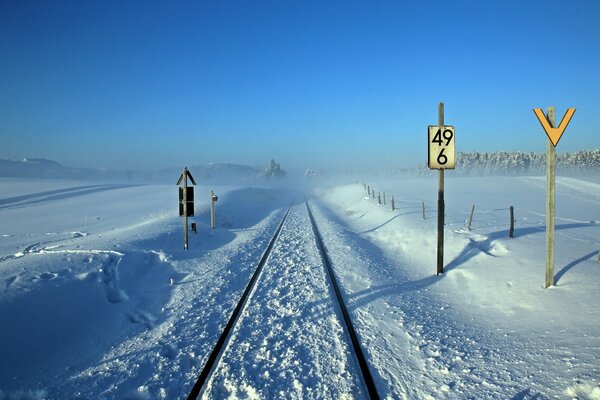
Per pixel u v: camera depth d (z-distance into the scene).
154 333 6.80
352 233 19.17
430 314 7.37
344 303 8.09
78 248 11.51
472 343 5.93
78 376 5.31
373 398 4.46
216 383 4.89
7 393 4.71
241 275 10.65
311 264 11.72
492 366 5.14
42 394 4.79
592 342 5.18
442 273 10.12
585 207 30.75
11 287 7.41
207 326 6.90
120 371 5.38
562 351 5.16
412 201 31.94
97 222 23.55
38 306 6.86
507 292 7.70
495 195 40.50
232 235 19.45
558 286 7.23
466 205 28.70
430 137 9.91
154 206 33.09
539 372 4.80
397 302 8.12
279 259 12.62
